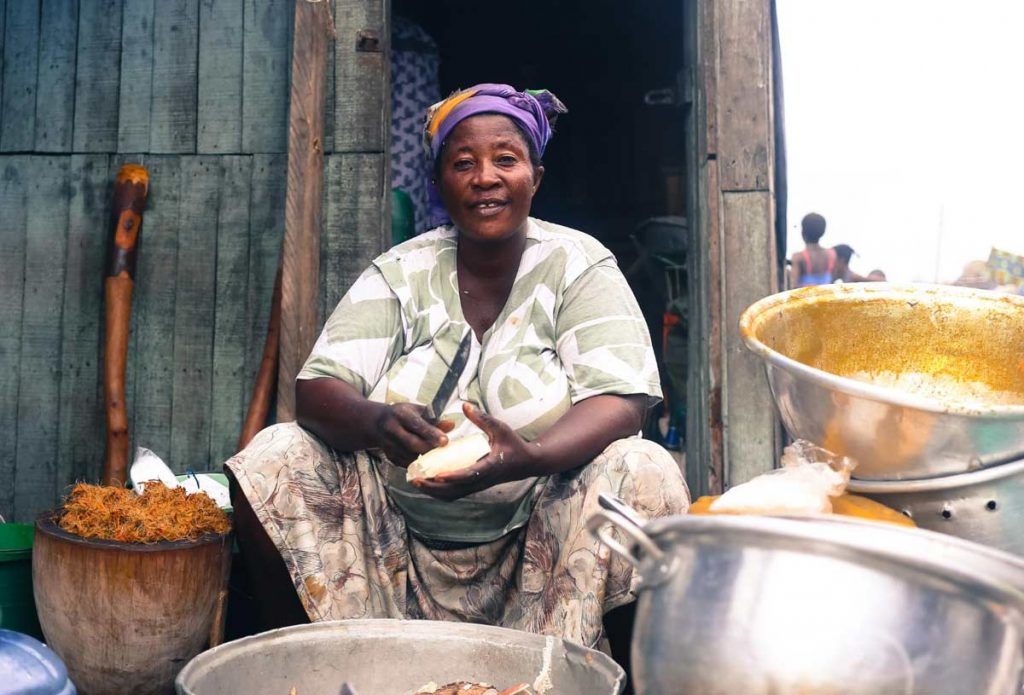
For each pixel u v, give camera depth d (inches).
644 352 81.9
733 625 45.3
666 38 266.4
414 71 156.6
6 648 57.7
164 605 77.0
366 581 79.4
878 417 63.0
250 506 76.1
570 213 273.1
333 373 81.8
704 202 129.4
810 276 297.7
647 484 73.9
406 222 147.2
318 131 119.9
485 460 69.2
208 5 132.3
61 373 133.6
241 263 131.3
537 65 271.7
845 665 43.6
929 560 43.1
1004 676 46.1
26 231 134.6
